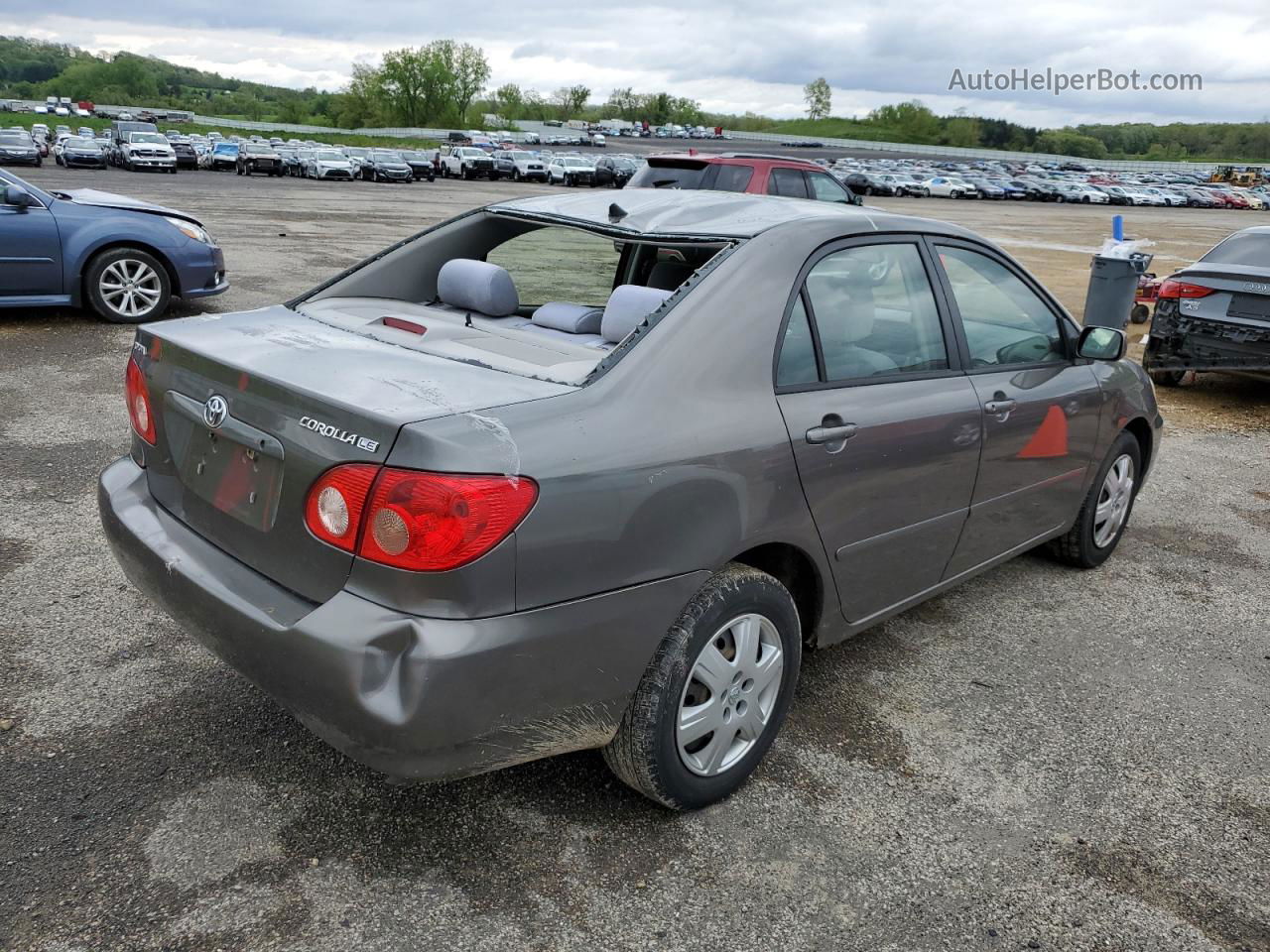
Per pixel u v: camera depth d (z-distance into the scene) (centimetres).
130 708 296
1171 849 266
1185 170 11388
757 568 276
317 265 1302
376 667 203
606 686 228
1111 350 381
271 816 252
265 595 227
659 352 243
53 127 9156
